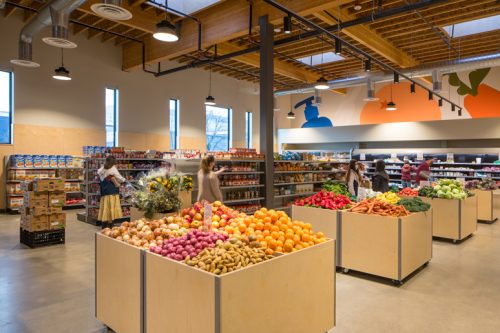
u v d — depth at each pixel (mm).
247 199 8125
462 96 13727
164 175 4918
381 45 9766
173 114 13578
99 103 11445
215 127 15117
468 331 3199
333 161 11391
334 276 3088
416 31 9211
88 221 8266
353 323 3332
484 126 12062
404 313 3561
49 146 10375
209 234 2844
